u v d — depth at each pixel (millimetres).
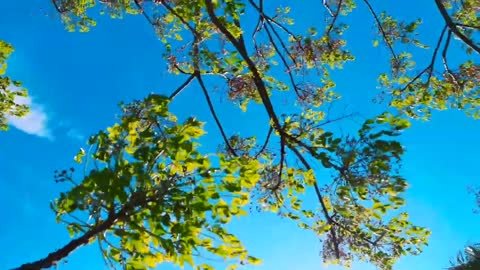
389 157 7230
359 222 10078
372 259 10359
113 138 5781
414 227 9984
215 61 12797
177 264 5438
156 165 5750
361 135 7406
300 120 10859
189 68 13164
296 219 11297
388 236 10070
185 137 5738
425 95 14070
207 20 13164
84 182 5238
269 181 11547
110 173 5211
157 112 6250
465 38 11883
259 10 13148
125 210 5289
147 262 5551
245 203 5844
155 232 5426
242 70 12953
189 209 5406
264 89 12047
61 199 5336
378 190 7422
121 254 5535
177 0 13305
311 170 9758
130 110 8523
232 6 11508
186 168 5750
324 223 11211
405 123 7328
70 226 5312
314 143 8312
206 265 5578
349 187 7914
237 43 12031
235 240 5652
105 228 5258
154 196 5355
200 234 5598
